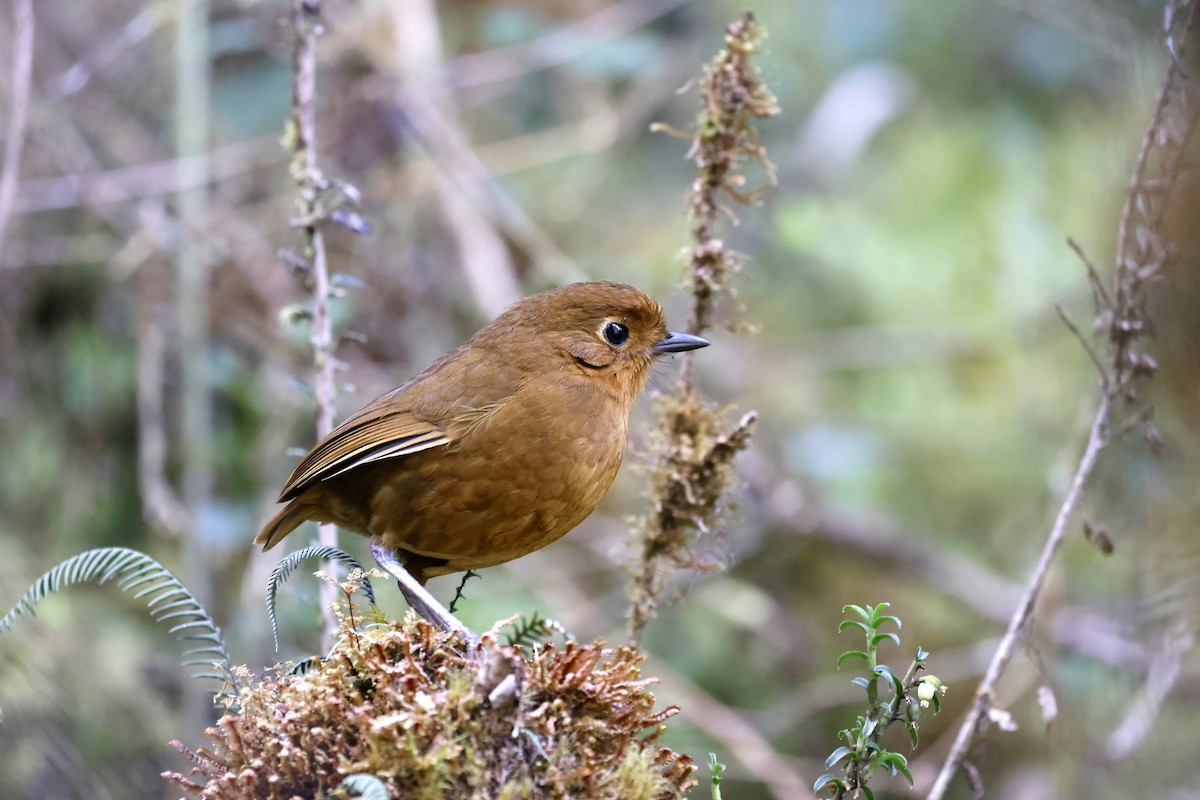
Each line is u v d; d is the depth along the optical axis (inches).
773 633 526.6
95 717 442.0
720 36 562.3
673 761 194.9
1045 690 278.4
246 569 475.5
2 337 491.5
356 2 487.2
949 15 584.7
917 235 586.9
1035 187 555.2
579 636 494.0
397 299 504.4
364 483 287.1
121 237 493.7
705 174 286.8
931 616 543.8
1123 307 280.8
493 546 289.1
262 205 502.6
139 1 519.2
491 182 535.8
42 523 489.4
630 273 540.1
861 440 568.1
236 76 523.2
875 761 198.2
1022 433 565.3
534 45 536.7
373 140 488.1
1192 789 362.6
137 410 501.0
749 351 565.3
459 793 178.4
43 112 467.2
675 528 285.9
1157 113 277.3
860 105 574.2
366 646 193.9
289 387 481.4
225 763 189.9
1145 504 347.3
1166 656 348.2
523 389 280.8
